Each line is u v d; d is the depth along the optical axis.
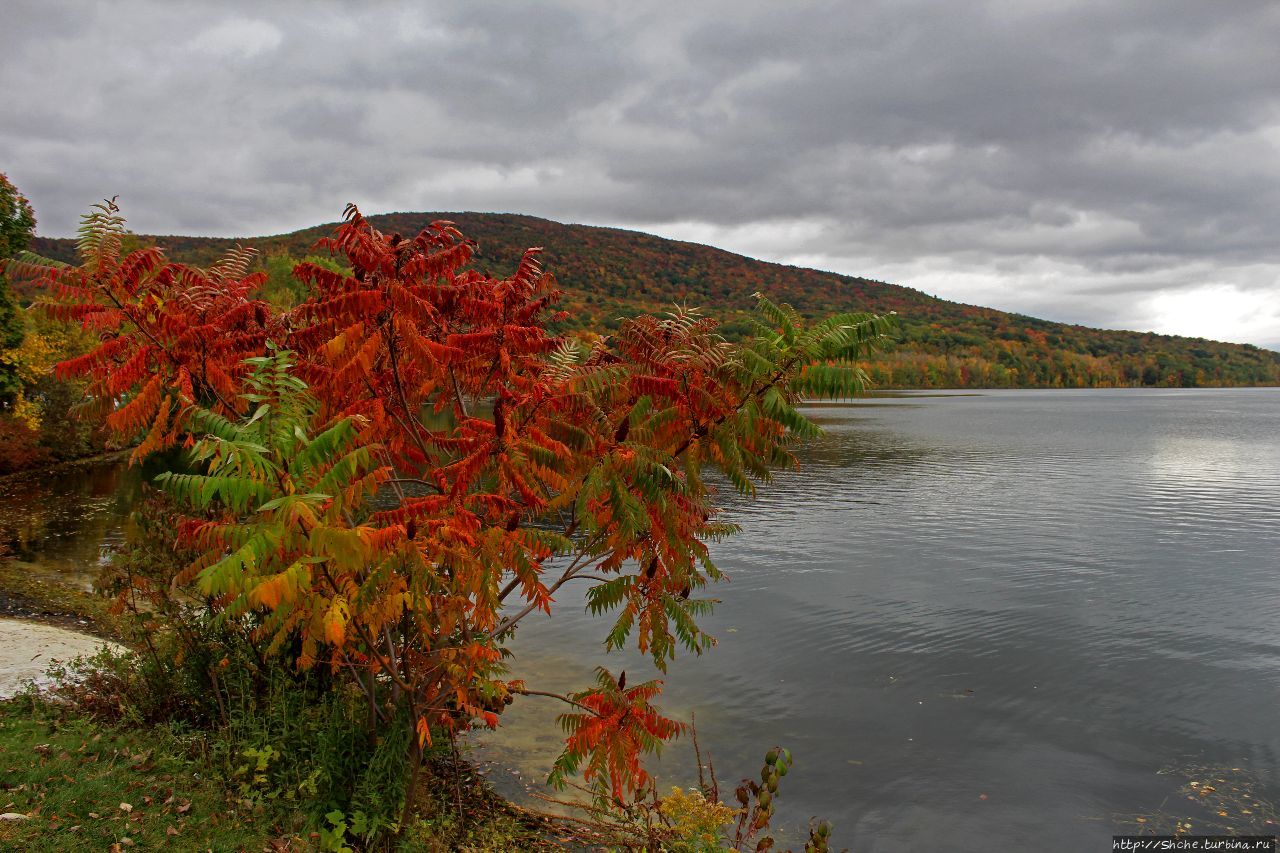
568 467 5.08
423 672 5.85
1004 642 14.26
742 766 9.52
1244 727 10.84
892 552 21.72
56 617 12.84
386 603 4.53
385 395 5.71
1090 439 60.75
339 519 4.42
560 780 5.31
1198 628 15.16
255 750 6.30
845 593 17.53
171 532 6.87
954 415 96.12
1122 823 8.52
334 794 6.30
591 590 5.50
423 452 5.92
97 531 21.30
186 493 4.11
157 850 5.29
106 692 7.63
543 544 4.87
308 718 6.73
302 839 5.68
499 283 5.55
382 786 6.31
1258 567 20.12
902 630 14.88
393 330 4.93
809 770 9.44
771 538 23.59
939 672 12.76
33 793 5.79
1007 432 68.19
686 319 5.32
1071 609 16.30
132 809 5.72
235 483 3.98
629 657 13.04
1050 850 8.01
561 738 9.60
